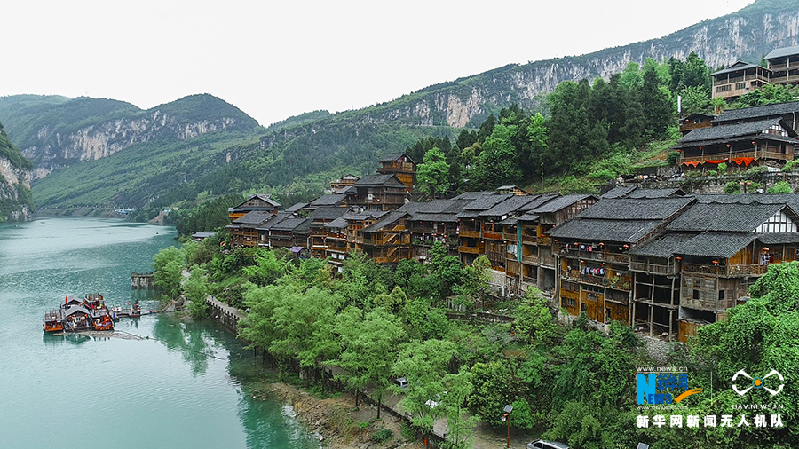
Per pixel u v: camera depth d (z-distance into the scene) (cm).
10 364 6800
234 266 11038
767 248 4294
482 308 6272
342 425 4881
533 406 4319
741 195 5353
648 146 9556
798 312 3228
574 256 5456
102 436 4928
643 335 4609
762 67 10019
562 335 5078
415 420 4138
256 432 4966
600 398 3959
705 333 3678
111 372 6525
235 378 6241
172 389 5978
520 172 9806
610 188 7825
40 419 5272
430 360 4384
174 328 8456
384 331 4931
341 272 8400
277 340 5953
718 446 3144
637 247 4731
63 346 7550
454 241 7762
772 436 3072
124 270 13300
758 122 7131
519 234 6500
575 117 9612
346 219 8938
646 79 10706
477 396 4353
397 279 7038
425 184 10694
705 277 4244
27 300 10156
